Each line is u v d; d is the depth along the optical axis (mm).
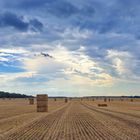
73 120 36562
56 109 65500
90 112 54125
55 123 32500
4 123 32125
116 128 27547
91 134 23188
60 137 21438
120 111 58031
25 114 47281
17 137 21469
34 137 21453
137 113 51094
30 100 100188
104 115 45812
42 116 43031
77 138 20969
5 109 63031
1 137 21453
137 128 27562
